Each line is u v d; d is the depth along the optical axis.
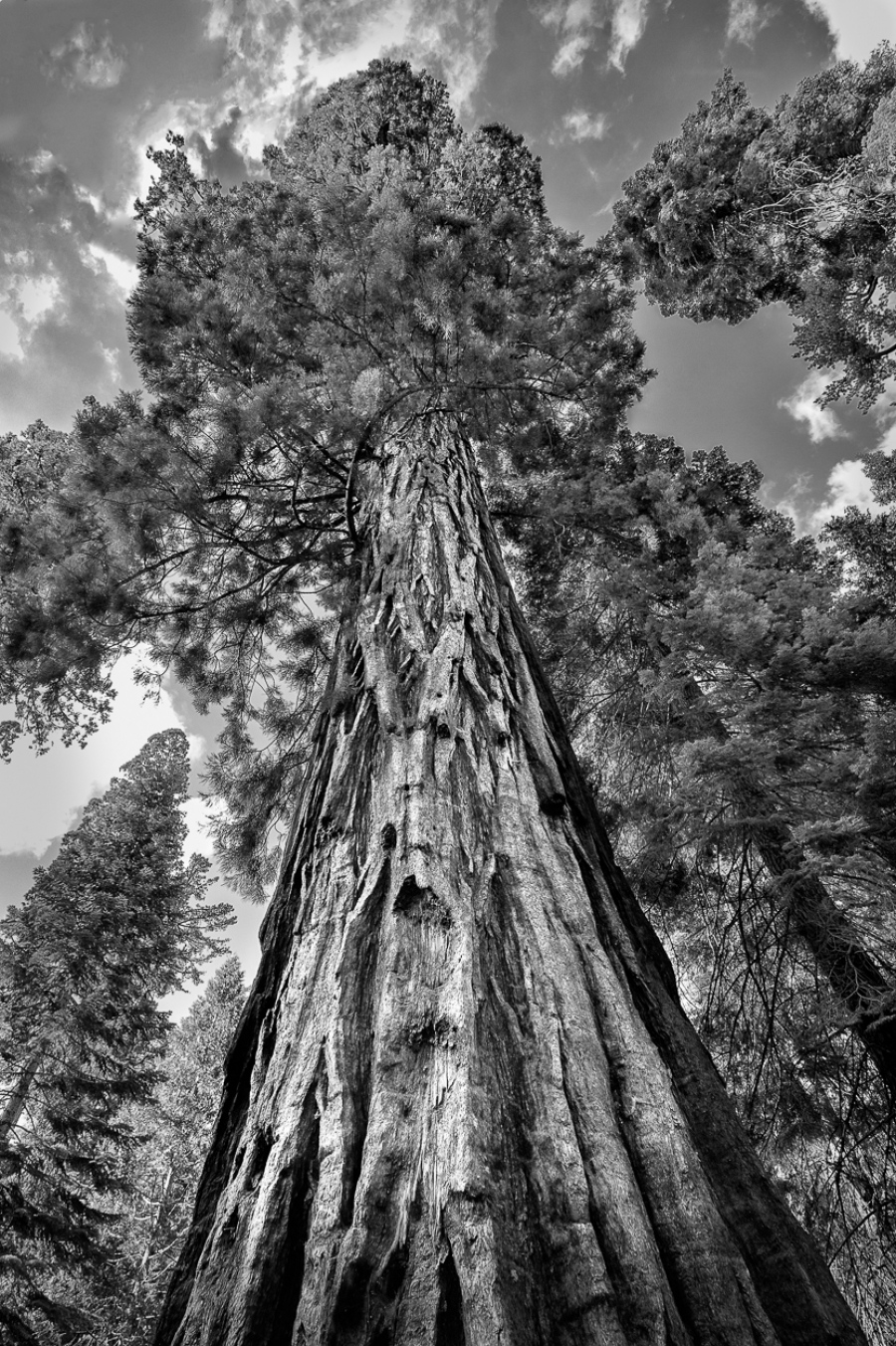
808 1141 4.44
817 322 5.34
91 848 13.48
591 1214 1.43
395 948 2.04
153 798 15.02
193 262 7.25
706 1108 1.86
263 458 5.33
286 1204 1.57
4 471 7.63
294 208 5.96
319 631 7.03
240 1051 2.21
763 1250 1.52
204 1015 26.39
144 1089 11.75
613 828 5.39
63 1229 10.09
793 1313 1.40
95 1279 10.63
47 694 5.80
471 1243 1.34
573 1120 1.62
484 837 2.42
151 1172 20.89
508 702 3.20
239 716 6.91
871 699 3.85
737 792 3.89
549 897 2.24
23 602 5.27
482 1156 1.50
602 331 6.09
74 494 4.94
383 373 4.91
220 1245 1.58
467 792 2.58
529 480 7.07
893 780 3.16
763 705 3.61
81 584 5.19
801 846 3.38
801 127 6.00
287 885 2.69
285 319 5.67
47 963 11.71
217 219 6.98
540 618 7.43
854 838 3.31
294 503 5.59
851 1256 4.19
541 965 2.00
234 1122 2.01
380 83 10.52
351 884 2.36
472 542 4.56
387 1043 1.80
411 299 5.46
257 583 6.20
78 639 5.52
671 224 6.68
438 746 2.76
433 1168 1.50
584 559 6.68
